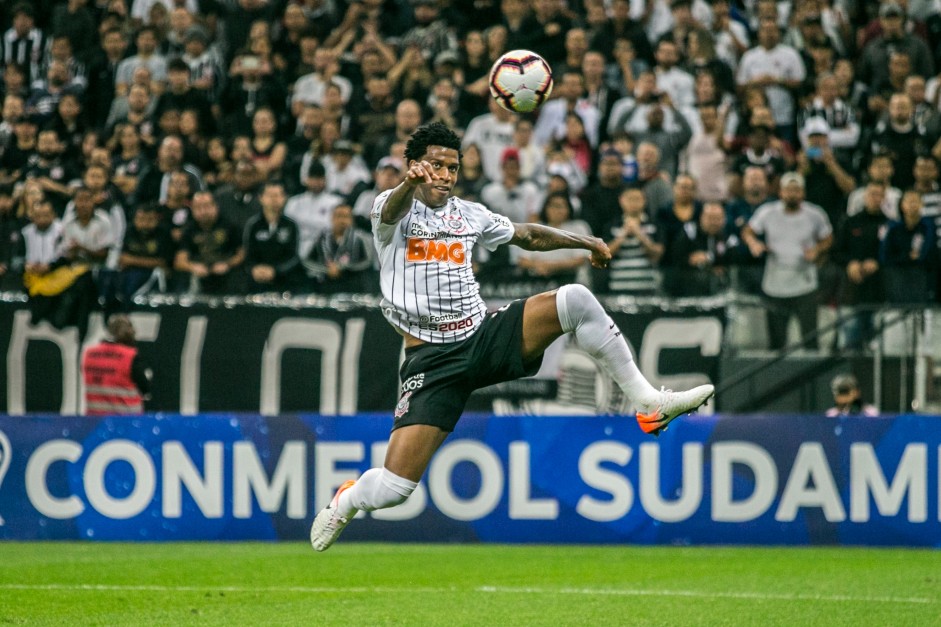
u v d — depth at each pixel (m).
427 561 21.11
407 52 34.09
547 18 34.84
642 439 23.48
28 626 14.62
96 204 29.11
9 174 33.53
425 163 12.27
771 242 27.98
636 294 27.28
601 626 14.71
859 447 23.08
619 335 13.05
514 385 26.56
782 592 17.64
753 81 33.31
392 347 26.47
